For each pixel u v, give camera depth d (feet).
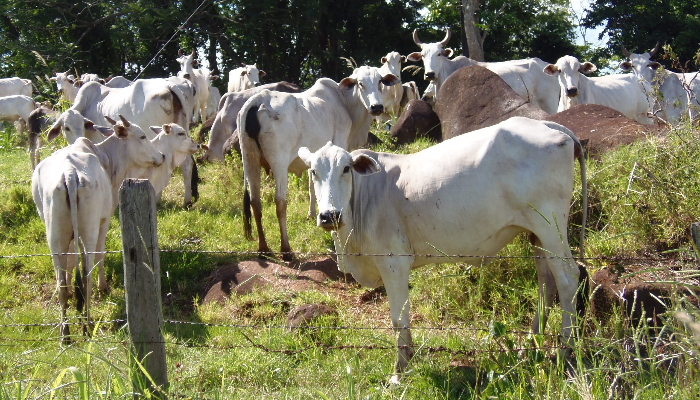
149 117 33.81
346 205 15.26
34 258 23.89
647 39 76.69
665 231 17.25
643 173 18.52
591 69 39.58
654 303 14.62
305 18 82.38
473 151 14.93
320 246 24.07
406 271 15.40
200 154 39.75
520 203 14.49
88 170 19.63
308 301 19.40
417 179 15.33
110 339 17.26
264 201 29.19
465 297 18.30
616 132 24.08
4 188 31.60
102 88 37.09
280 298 19.83
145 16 78.23
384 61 49.55
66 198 18.63
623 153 21.02
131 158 24.43
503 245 15.60
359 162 15.19
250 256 23.81
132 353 12.16
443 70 46.03
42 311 20.29
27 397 12.44
